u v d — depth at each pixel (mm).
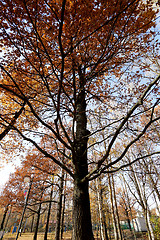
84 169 3158
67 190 9883
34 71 4273
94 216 20375
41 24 2775
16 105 6949
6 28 2721
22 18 2609
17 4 2346
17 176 14484
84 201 2770
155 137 9312
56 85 4543
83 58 3408
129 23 2984
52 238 16094
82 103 4309
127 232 27141
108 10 2531
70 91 4090
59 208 9625
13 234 17703
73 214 2703
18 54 3729
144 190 10258
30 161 10188
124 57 4254
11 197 14367
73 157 2811
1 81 5055
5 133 5715
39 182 10539
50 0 2428
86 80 3236
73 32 2592
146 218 10039
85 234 2410
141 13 2863
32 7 2414
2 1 2309
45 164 10266
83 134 3756
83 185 2947
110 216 19250
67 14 2434
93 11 2471
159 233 11672
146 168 10133
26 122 6273
